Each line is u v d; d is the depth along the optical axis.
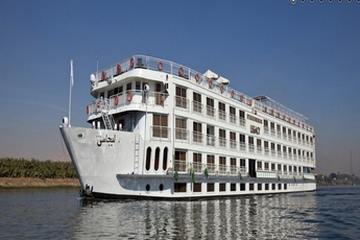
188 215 24.53
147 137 34.06
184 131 37.56
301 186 67.12
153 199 33.72
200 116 40.12
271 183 55.59
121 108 34.59
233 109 47.00
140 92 34.94
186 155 37.91
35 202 35.47
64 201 36.84
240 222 22.44
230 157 45.31
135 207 28.28
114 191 31.86
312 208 34.41
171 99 36.31
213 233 18.14
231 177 44.19
